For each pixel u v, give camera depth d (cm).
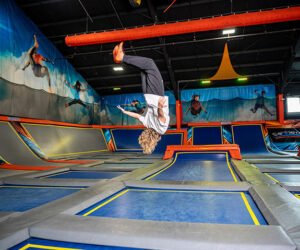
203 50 1631
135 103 2228
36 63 1424
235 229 255
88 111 2053
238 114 2003
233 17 1011
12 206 404
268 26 1370
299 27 1355
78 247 243
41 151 1158
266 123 1678
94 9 1351
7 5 1232
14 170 802
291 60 1537
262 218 318
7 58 1204
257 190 427
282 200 358
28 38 1370
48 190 520
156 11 1320
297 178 586
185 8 1294
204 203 391
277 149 1535
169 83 2039
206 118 2052
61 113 1658
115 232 254
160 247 231
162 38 1452
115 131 1864
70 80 1797
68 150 1358
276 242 223
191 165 876
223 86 2053
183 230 255
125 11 1347
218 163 913
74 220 291
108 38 1125
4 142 1028
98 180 565
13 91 1232
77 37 1142
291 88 1967
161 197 436
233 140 1564
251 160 945
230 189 475
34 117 1384
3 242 239
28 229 271
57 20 1441
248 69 1797
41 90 1455
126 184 531
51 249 240
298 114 1981
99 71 1931
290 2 1218
